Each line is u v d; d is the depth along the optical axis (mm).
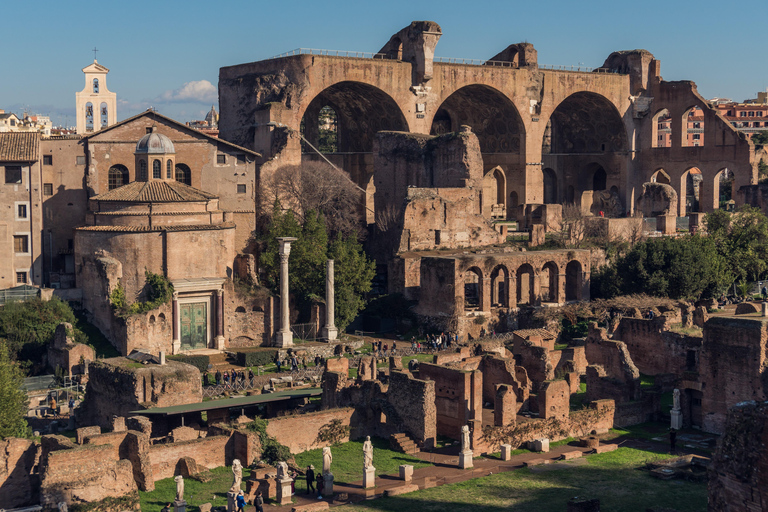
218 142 106438
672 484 54781
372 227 117500
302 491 53906
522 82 141250
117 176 102688
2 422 61188
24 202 99062
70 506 47438
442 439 64875
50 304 88812
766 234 116625
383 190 125562
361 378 73375
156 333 88125
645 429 68250
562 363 79688
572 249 109188
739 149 144125
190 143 105250
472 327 99312
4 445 48906
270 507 51125
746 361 64562
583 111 157000
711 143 147375
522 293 111188
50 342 85625
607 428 67812
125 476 49719
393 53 136750
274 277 98188
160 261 91000
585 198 161250
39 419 71875
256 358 88562
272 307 94438
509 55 144125
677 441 64562
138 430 57250
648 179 154750
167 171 98750
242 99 126625
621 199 154625
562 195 162500
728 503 36812
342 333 97500
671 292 102250
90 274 92250
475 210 115500
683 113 150875
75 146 101250
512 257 102375
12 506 48875
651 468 57656
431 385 62469
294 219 100375
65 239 101375
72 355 81875
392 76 129625
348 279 97312
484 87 139375
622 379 73438
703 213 134125
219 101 131125
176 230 91438
